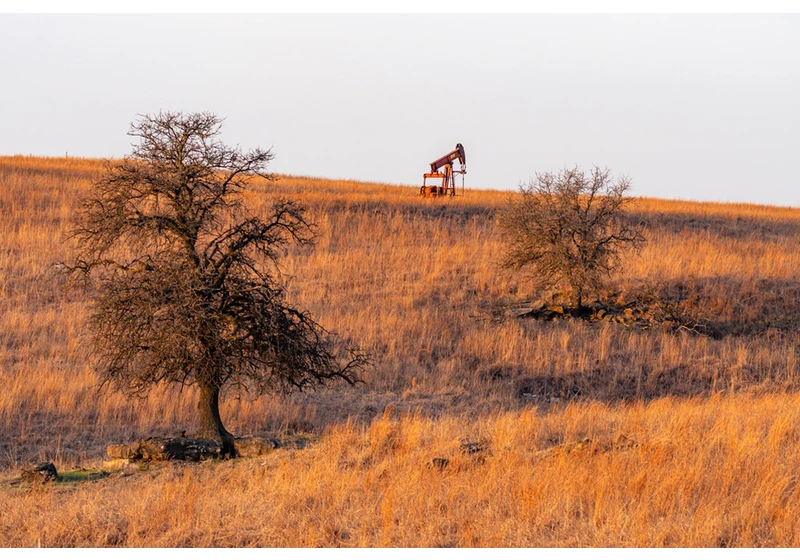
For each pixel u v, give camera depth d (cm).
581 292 11575
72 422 7100
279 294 6253
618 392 8925
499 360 9612
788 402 6619
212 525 3659
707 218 19112
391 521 3559
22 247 13250
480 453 4803
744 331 11100
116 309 5850
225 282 6138
